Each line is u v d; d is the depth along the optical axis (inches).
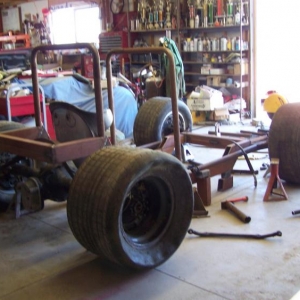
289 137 144.9
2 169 132.4
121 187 86.1
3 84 221.6
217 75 329.7
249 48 313.4
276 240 111.7
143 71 310.7
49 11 499.5
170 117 177.5
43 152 103.5
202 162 184.9
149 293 90.2
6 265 105.0
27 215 136.9
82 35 477.7
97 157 92.7
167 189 98.0
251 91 317.7
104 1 426.9
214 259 103.0
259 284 91.7
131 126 249.9
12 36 423.5
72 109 125.0
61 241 117.6
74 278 97.6
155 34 384.8
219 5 319.6
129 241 93.2
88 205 87.7
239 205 136.7
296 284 91.3
